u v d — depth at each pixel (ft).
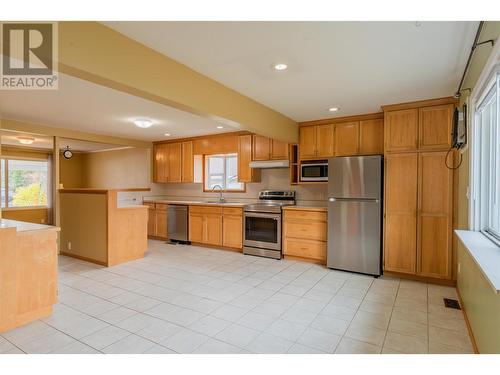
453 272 11.75
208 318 9.02
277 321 8.82
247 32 6.75
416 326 8.49
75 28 5.97
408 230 12.53
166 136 20.66
